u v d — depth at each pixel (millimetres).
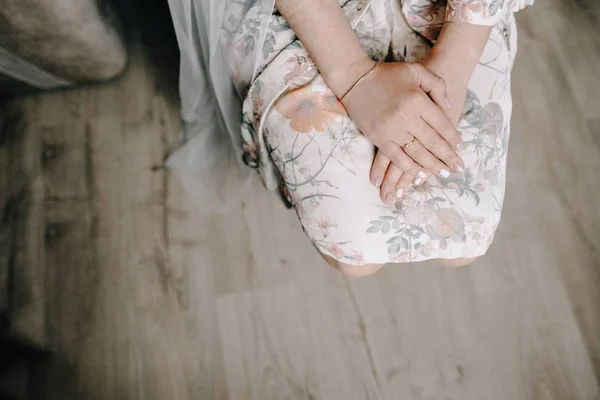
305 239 1466
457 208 1045
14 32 1306
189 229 1475
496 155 1068
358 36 1108
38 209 1492
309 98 1065
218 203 1489
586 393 1353
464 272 1436
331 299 1422
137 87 1583
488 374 1369
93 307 1420
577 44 1623
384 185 1048
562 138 1535
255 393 1365
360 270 1120
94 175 1517
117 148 1537
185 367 1382
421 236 1039
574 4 1650
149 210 1487
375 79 1044
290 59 1069
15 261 1452
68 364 1384
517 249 1448
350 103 1057
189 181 1505
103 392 1369
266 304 1421
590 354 1376
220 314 1415
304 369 1378
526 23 1647
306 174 1059
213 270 1445
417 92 1032
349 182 1050
